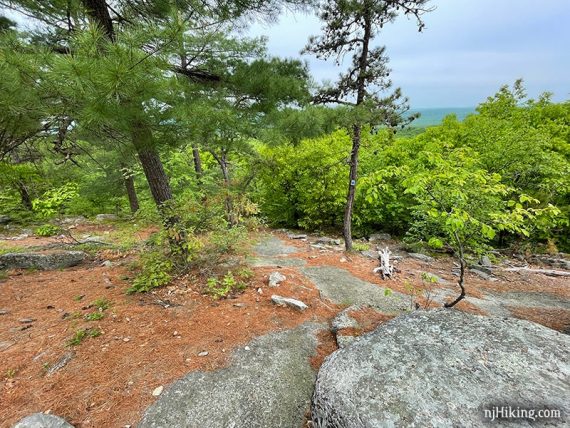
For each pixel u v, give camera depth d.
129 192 13.97
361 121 5.93
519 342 2.89
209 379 3.05
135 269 5.78
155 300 4.53
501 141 10.06
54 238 9.49
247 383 3.03
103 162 10.47
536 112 14.02
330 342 3.88
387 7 5.95
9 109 3.21
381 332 3.31
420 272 6.98
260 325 4.10
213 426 2.52
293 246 9.23
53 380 2.91
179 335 3.74
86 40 2.55
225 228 5.59
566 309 5.29
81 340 3.53
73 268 6.34
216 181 11.24
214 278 5.13
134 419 2.54
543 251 10.34
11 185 10.66
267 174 12.20
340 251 8.54
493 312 5.02
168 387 2.91
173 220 5.15
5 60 2.64
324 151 11.44
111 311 4.18
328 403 2.48
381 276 6.41
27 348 3.37
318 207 11.71
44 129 4.34
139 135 3.89
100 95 2.61
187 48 4.19
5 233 10.32
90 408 2.62
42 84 2.87
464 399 2.26
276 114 5.11
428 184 3.80
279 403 2.82
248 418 2.63
